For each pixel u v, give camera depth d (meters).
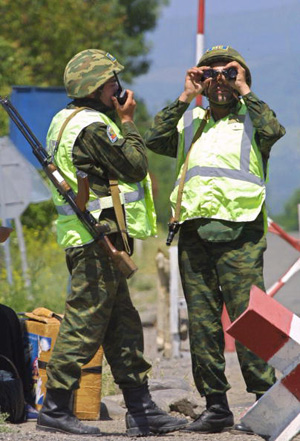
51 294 29.20
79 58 13.51
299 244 24.05
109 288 13.12
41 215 42.97
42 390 14.97
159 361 22.80
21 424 14.48
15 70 48.88
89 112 13.29
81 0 53.91
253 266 13.44
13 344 15.06
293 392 10.85
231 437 13.52
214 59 13.86
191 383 19.53
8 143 29.05
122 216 13.13
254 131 13.70
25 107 30.86
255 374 13.52
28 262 35.59
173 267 23.70
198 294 13.80
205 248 13.80
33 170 29.25
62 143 13.30
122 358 13.73
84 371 15.41
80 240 13.09
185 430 13.91
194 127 13.95
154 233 13.60
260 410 10.92
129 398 13.80
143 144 13.34
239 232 13.43
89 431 13.34
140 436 13.66
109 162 13.08
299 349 10.84
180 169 14.02
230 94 13.71
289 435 10.85
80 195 12.88
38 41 51.62
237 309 13.45
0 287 28.69
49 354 14.92
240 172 13.54
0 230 14.99
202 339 13.77
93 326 13.14
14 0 51.41
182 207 13.73
